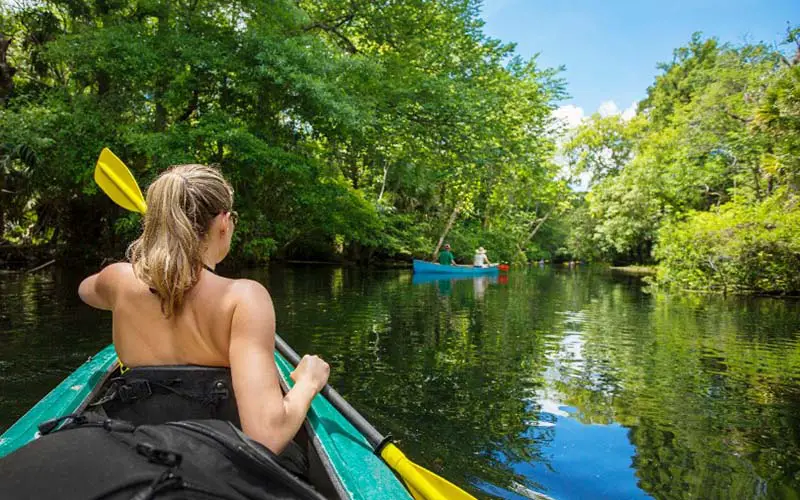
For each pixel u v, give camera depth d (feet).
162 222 3.82
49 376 13.73
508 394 13.44
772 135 38.86
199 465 2.64
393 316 25.50
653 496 8.27
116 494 2.29
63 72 43.21
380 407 12.26
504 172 52.06
